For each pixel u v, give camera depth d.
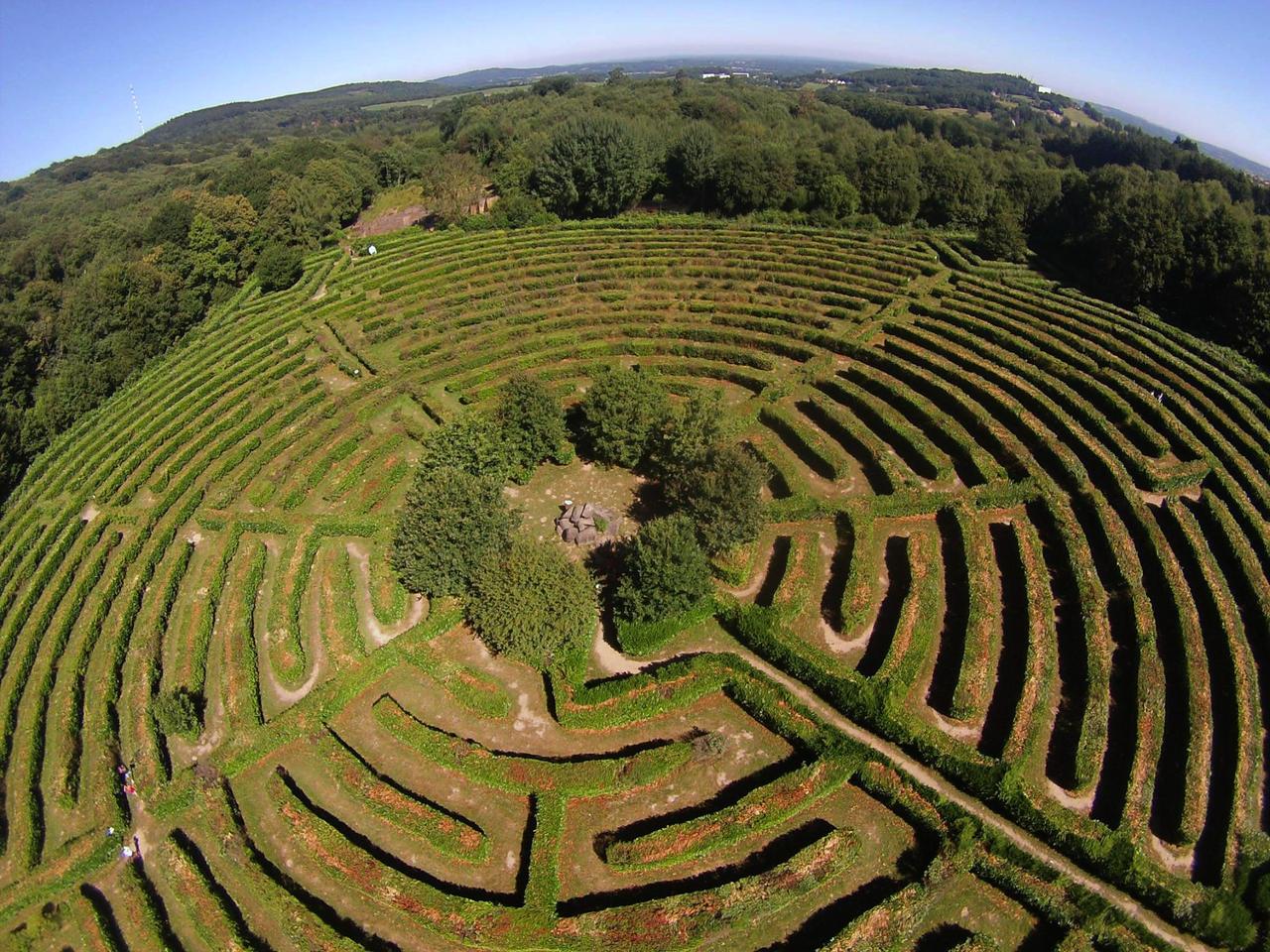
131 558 54.50
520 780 38.41
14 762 40.66
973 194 106.56
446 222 116.38
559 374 76.19
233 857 35.03
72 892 34.94
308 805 38.66
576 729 42.28
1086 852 33.44
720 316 82.56
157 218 114.56
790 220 109.19
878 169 107.56
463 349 79.56
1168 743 39.62
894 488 58.28
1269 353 74.00
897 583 51.34
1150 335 75.06
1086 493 55.31
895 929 31.58
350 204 133.75
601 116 116.25
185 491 61.41
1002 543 53.81
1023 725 39.84
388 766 40.59
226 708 42.88
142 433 68.81
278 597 50.03
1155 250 81.62
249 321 89.44
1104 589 49.03
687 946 31.33
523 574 43.44
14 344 91.12
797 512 56.34
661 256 97.12
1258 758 38.03
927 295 86.00
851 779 38.66
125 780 39.19
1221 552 51.34
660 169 120.50
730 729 42.22
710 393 63.62
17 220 198.25
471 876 35.72
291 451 66.06
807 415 69.44
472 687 44.03
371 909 33.81
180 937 33.06
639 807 38.34
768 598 50.69
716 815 36.16
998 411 65.00
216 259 108.44
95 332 91.00
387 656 45.47
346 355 81.06
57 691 44.81
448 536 46.75
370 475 64.00
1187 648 43.00
